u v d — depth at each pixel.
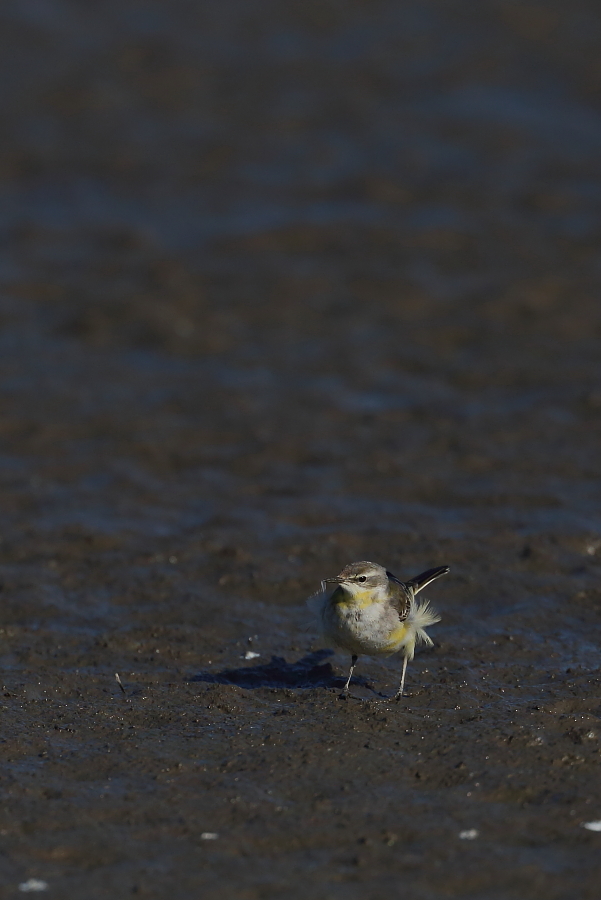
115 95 38.22
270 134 35.56
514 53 41.78
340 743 9.58
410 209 30.20
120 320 23.83
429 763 9.21
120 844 8.09
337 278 26.00
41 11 44.38
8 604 13.04
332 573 13.88
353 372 21.30
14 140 34.62
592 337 22.80
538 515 15.41
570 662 11.52
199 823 8.36
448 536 14.77
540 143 34.81
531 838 8.09
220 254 27.44
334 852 7.96
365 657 11.77
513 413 19.33
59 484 16.80
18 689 10.89
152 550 14.54
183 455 17.80
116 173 32.69
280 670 11.54
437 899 7.39
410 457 17.64
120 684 11.02
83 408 19.73
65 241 28.34
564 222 29.27
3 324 23.69
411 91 38.88
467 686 10.87
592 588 13.22
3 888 7.56
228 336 23.09
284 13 45.78
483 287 25.38
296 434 18.58
